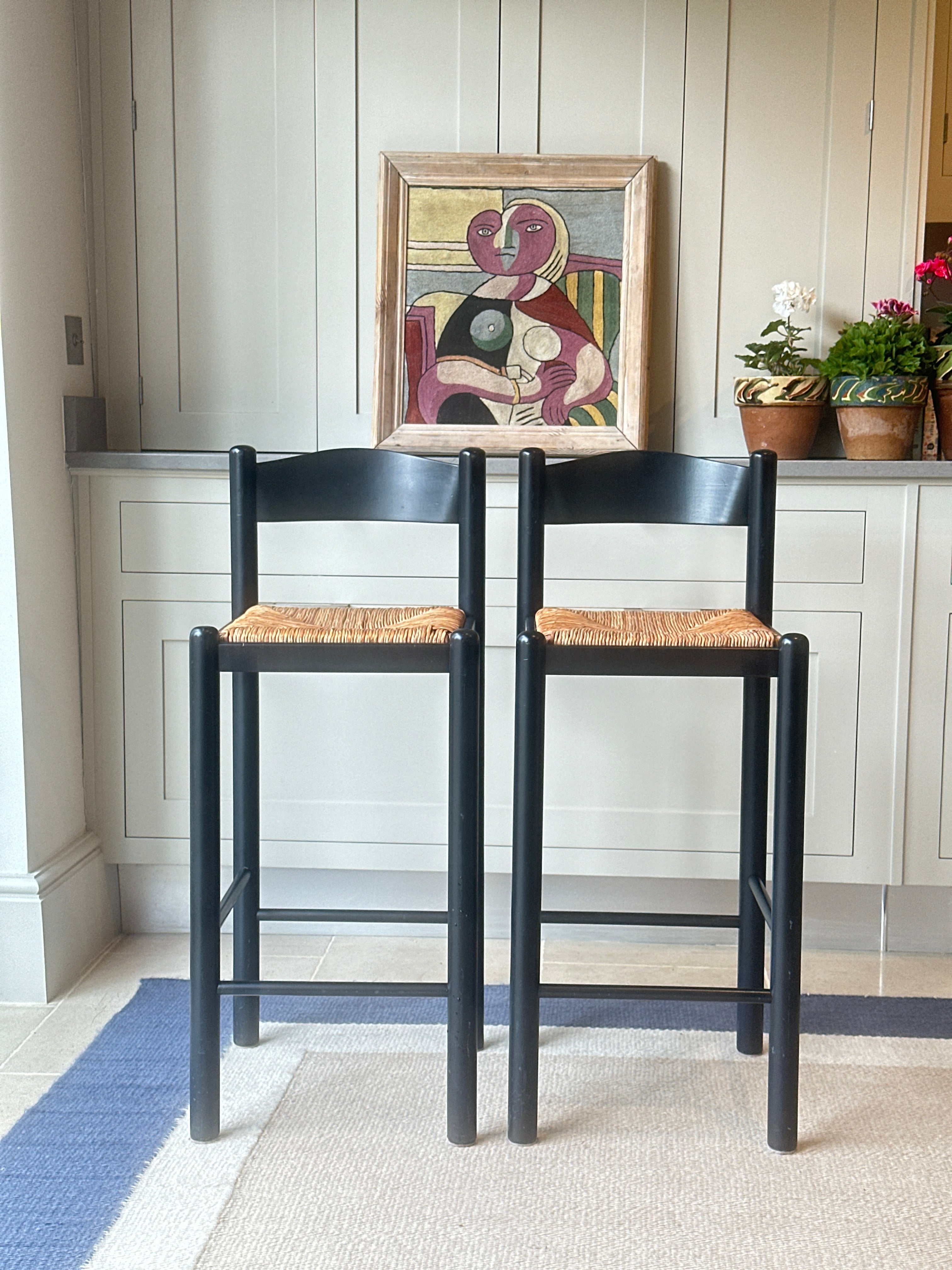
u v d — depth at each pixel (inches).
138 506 102.2
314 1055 86.4
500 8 106.3
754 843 86.0
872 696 100.2
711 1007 94.8
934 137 132.7
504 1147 74.7
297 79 107.4
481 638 83.0
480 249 108.0
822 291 108.4
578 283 107.8
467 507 81.2
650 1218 67.4
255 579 84.0
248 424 110.9
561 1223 66.9
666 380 110.0
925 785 100.7
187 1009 93.4
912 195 107.0
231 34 107.0
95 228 109.0
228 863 106.5
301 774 104.0
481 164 107.3
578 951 104.7
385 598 101.5
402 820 103.7
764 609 81.9
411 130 108.0
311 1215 67.4
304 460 83.2
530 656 72.7
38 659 95.8
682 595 100.4
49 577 98.0
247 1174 71.4
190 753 73.6
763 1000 74.2
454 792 72.8
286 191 108.6
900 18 105.0
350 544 101.2
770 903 79.8
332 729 103.3
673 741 101.8
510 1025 75.1
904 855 101.6
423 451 108.6
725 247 108.5
